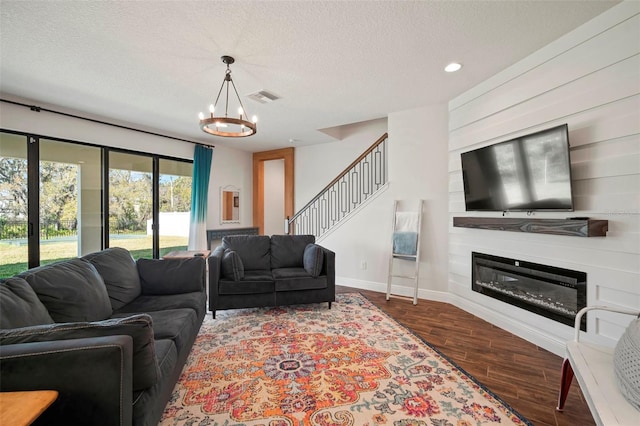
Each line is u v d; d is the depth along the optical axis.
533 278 2.53
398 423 1.56
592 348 1.57
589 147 2.09
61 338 1.08
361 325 2.91
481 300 3.10
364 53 2.42
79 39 2.19
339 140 5.68
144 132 4.55
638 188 1.82
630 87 1.84
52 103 3.50
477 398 1.77
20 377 0.97
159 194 4.83
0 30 2.06
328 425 1.54
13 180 3.29
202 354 2.31
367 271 4.31
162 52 2.38
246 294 3.15
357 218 4.40
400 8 1.87
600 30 1.99
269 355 2.30
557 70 2.27
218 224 5.86
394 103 3.61
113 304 2.17
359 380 1.96
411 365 2.15
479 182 2.94
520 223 2.46
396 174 3.97
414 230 3.73
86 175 3.93
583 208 2.14
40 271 1.76
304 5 1.84
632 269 1.85
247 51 2.38
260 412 1.65
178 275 2.64
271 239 3.87
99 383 0.99
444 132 3.61
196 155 5.24
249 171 6.56
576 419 1.59
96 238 4.05
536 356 2.29
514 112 2.65
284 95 3.31
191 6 1.84
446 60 2.55
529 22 2.05
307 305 3.55
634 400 1.11
